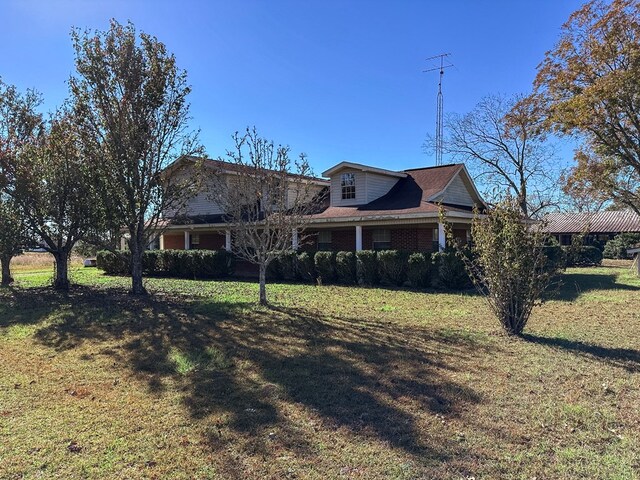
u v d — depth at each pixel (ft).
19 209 43.52
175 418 13.55
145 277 63.46
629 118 52.31
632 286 49.11
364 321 28.14
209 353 20.72
